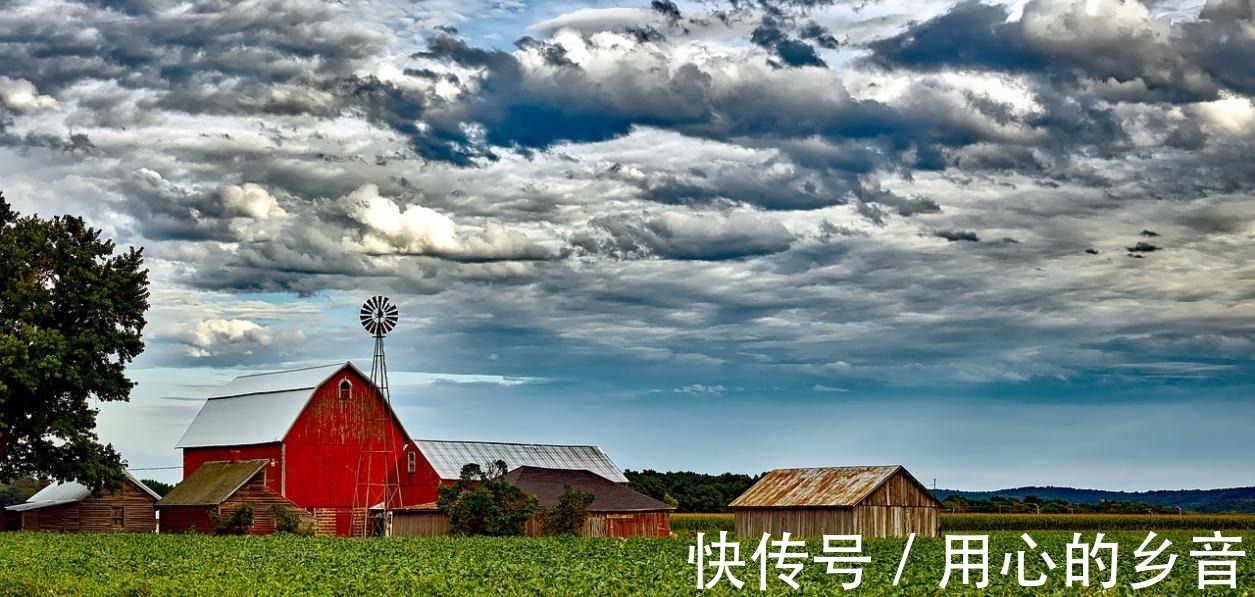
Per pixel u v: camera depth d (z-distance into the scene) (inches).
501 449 4042.8
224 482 3624.5
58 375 3120.1
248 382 4200.3
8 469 3213.6
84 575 1897.1
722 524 4261.8
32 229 3265.3
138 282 3356.3
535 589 1627.7
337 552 2349.9
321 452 3779.5
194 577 1798.7
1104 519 4507.9
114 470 3299.7
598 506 3378.4
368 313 3809.1
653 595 1560.0
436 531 3346.5
